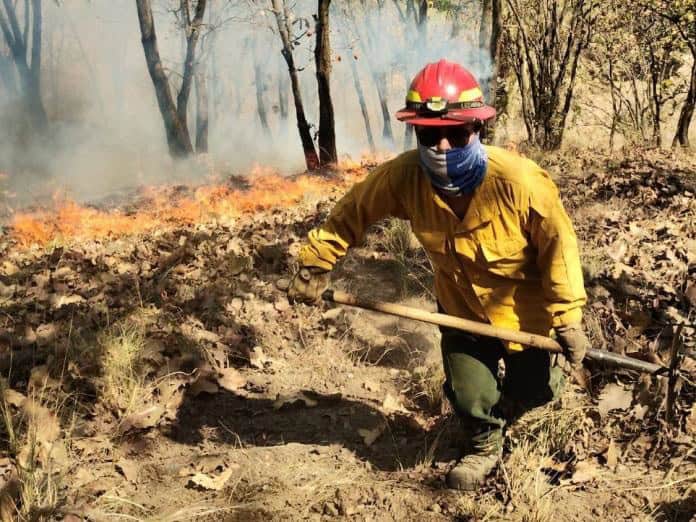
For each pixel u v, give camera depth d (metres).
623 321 4.95
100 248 8.41
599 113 18.95
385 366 5.14
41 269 7.43
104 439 4.18
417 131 3.14
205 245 7.64
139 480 3.89
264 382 4.88
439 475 3.79
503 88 16.52
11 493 3.52
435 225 3.38
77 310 5.80
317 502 3.64
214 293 6.00
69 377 4.64
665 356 4.42
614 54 15.95
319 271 3.57
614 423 3.97
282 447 4.14
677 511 3.41
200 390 4.66
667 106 18.69
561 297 3.28
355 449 4.14
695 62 15.05
